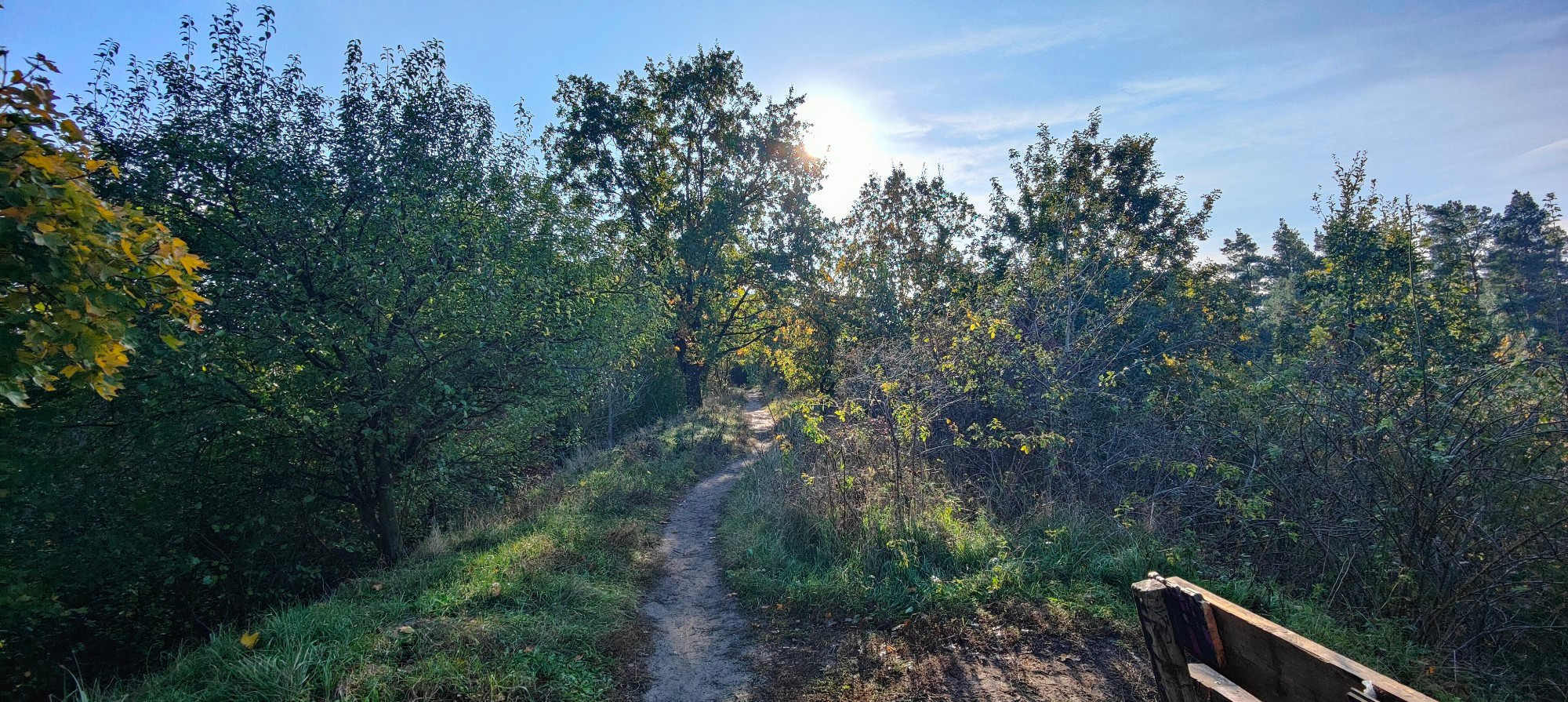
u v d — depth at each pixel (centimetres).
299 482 916
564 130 2422
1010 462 907
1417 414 575
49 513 692
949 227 1947
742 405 3095
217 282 754
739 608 620
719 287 2448
